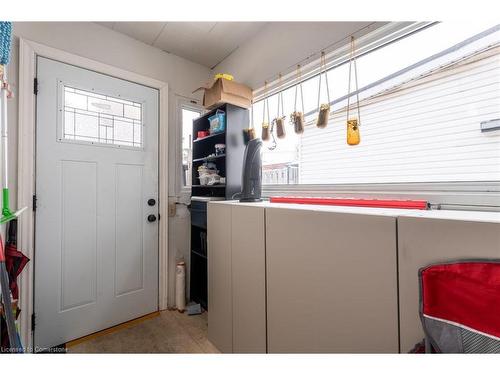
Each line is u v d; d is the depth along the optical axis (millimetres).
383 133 1335
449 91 1101
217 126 1992
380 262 768
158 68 2143
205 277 2219
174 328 1839
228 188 1895
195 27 1886
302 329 1002
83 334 1710
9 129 1450
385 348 754
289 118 1739
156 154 2107
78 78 1714
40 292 1547
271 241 1147
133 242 1967
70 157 1677
